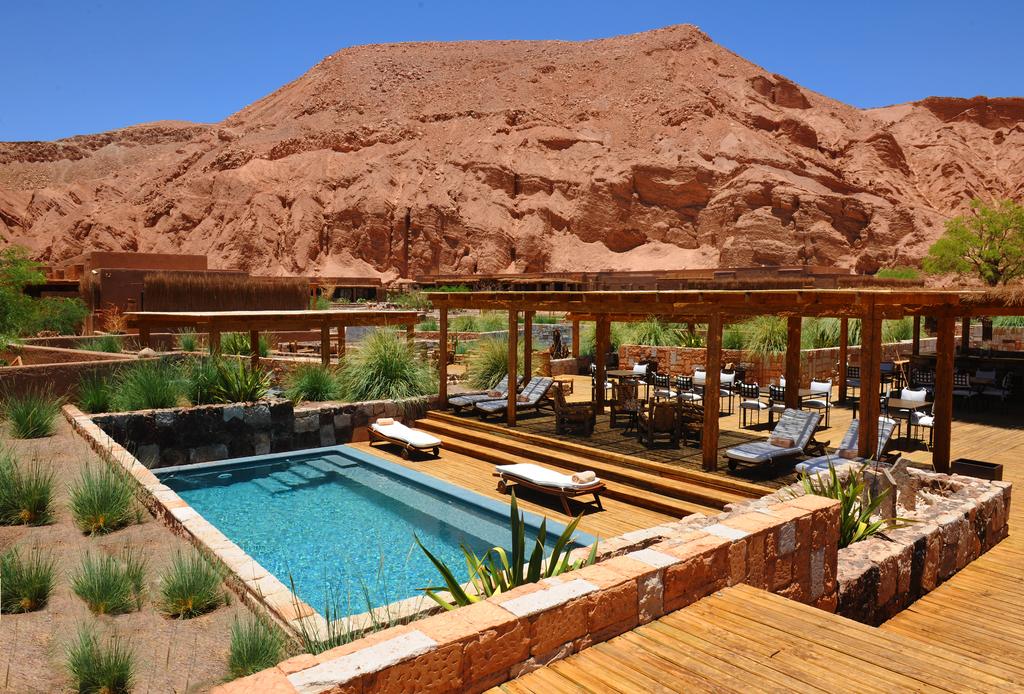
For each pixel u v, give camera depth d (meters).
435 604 4.48
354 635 3.94
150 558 5.23
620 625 3.66
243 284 25.47
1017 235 39.34
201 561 4.75
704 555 4.12
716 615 3.91
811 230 87.88
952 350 9.28
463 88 129.00
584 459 10.37
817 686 3.19
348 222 94.31
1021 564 6.77
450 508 8.98
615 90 120.31
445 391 13.92
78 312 24.94
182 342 18.02
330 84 140.75
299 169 105.12
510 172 98.69
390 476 10.59
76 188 125.00
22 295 22.17
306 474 10.65
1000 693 3.19
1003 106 152.12
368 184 97.75
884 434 9.16
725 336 18.62
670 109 110.81
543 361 18.50
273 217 96.38
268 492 9.66
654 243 92.50
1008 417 14.27
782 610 3.98
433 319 29.03
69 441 8.84
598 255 90.81
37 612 4.34
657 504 8.71
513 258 91.38
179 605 4.40
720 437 11.41
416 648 2.83
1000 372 17.14
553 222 94.06
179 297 24.19
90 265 29.27
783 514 4.78
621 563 3.90
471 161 99.88
